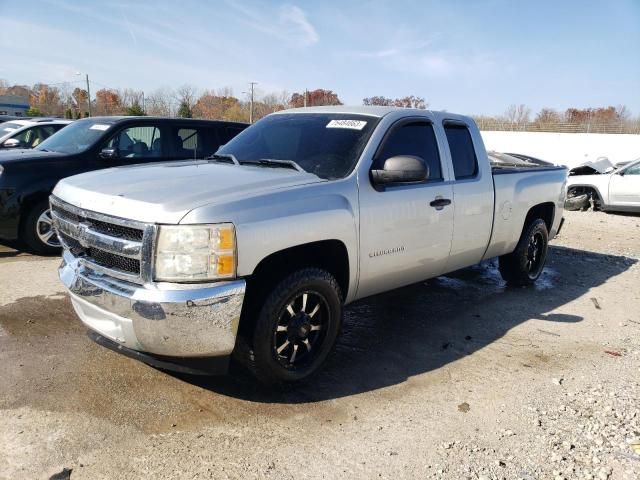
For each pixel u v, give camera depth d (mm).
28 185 6637
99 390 3539
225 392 3607
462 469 2900
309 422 3303
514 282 6352
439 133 4707
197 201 3141
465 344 4645
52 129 11305
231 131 8492
